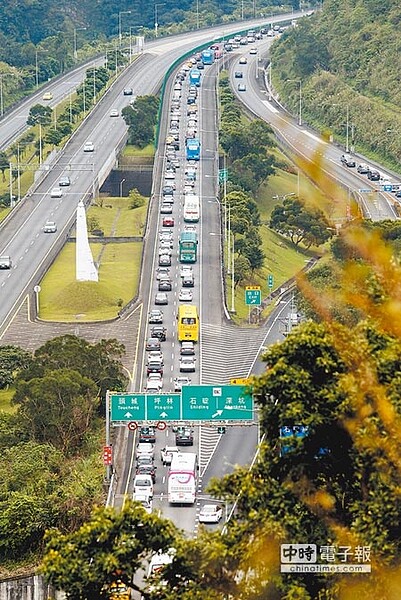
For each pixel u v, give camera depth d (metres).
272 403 170.75
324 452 169.12
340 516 166.50
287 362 170.00
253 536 167.50
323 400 165.62
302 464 168.25
